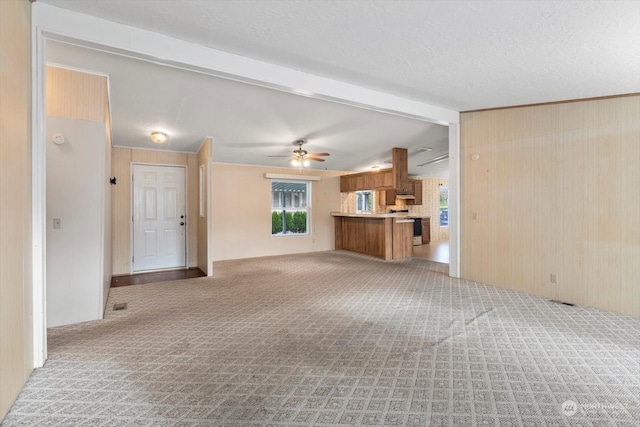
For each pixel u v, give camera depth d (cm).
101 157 329
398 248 724
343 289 445
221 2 219
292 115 470
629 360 235
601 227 356
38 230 226
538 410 178
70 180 314
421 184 1001
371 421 169
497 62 299
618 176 346
